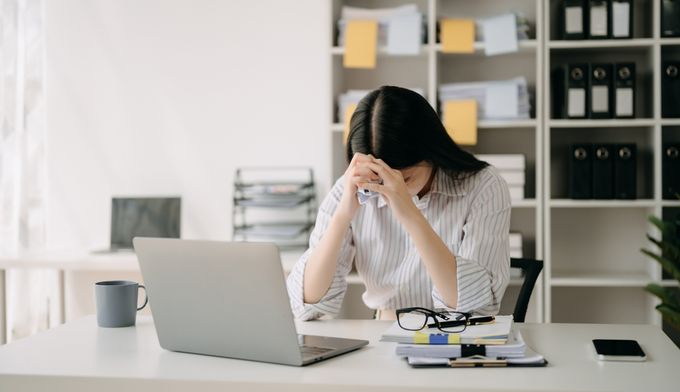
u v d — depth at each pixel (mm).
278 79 3410
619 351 1261
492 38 2934
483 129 3221
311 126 3395
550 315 2934
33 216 3518
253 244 1194
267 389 1117
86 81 3531
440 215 1717
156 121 3496
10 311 3512
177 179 3492
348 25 2994
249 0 3416
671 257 2721
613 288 3176
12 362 1258
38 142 3527
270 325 1216
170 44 3475
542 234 2938
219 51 3445
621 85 2859
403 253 1731
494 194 1647
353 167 1517
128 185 3523
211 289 1257
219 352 1287
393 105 1542
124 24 3502
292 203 3230
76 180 3555
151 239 1297
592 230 3186
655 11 2863
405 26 2977
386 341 1301
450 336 1235
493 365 1197
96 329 1543
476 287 1486
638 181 3111
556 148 3170
